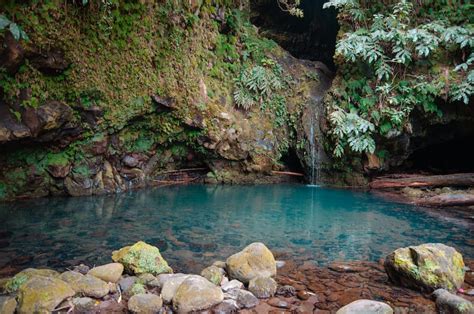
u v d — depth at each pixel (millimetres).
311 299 3021
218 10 9789
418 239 4828
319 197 7883
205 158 9531
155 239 4617
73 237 4574
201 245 4430
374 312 2605
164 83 8016
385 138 8602
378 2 9406
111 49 6938
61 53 6066
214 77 9562
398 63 8695
